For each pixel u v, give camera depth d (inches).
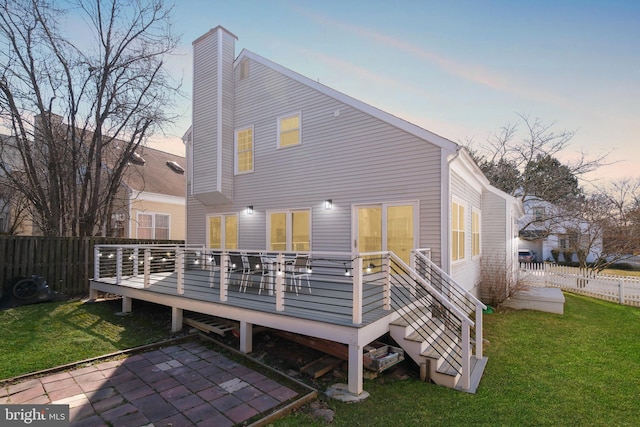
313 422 137.0
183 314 284.2
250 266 276.8
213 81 402.3
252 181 384.2
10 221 551.8
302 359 205.3
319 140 333.7
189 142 463.8
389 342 214.7
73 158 455.5
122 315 301.0
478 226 450.3
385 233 293.6
